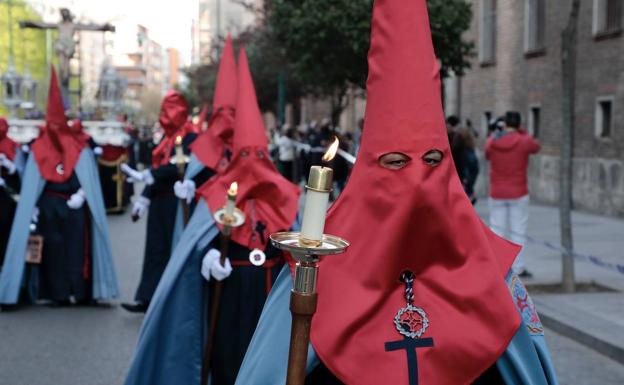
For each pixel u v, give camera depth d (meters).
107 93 19.86
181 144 7.70
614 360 6.68
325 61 14.09
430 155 2.52
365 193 2.53
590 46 16.20
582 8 16.44
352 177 2.59
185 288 4.84
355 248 2.52
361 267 2.51
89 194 8.79
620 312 7.82
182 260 4.84
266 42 22.28
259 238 4.87
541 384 2.53
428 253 2.54
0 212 10.09
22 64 50.59
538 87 18.55
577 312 7.80
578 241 12.42
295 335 2.08
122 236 14.80
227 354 4.84
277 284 2.78
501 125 10.05
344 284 2.51
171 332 4.82
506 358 2.52
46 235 8.73
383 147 2.50
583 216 15.79
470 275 2.53
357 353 2.47
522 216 9.71
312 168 1.96
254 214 4.93
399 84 2.51
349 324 2.46
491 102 21.09
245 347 4.84
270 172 5.05
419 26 2.54
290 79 24.50
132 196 22.70
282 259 4.98
